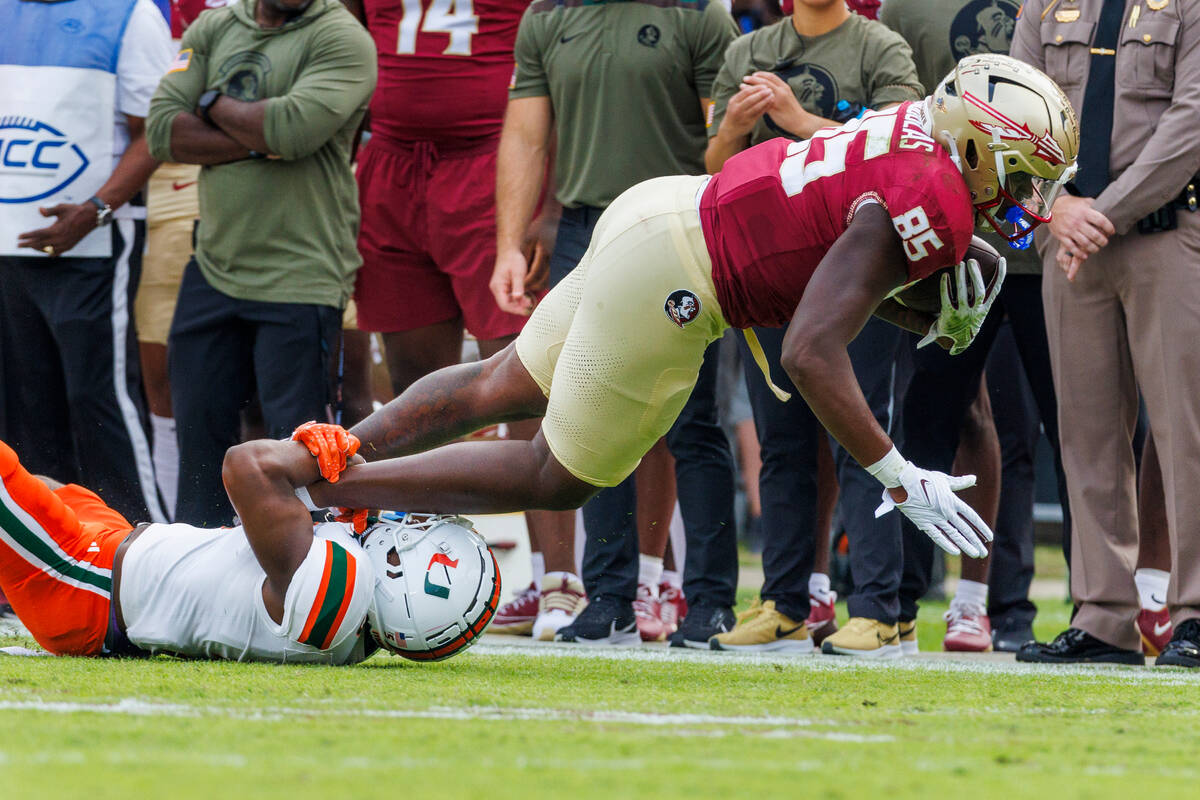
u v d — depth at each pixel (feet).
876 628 57.52
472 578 38.99
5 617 61.82
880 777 20.77
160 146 62.23
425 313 70.18
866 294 34.50
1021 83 35.22
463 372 40.60
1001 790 19.95
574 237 62.69
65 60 66.08
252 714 26.09
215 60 63.16
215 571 38.40
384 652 45.39
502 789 18.75
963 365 60.49
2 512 37.65
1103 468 55.26
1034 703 33.83
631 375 37.19
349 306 74.74
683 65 61.67
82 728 23.34
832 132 36.81
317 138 61.82
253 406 75.20
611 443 37.81
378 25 69.00
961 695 35.70
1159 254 52.16
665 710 29.43
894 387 69.41
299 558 37.45
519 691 32.68
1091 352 54.80
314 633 37.73
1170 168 51.26
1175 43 52.37
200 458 63.05
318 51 62.44
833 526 104.27
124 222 66.80
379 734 23.76
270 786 18.38
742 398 108.78
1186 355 52.03
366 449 40.11
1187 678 45.34
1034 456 69.87
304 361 62.54
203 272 62.69
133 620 39.09
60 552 38.78
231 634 38.32
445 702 29.45
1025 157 35.19
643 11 61.67
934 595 113.91
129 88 66.85
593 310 37.35
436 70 67.31
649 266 36.70
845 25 58.39
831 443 60.03
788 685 37.37
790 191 35.81
